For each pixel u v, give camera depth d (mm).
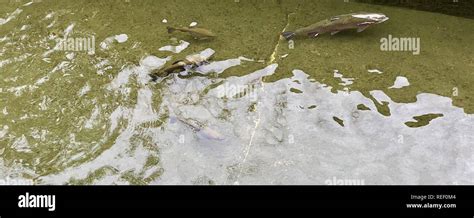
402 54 5211
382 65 5129
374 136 4703
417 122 4754
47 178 4598
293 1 5738
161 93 5031
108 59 5309
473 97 4875
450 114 4785
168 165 4629
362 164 4578
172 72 5145
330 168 4570
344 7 5680
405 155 4598
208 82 5078
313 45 5320
